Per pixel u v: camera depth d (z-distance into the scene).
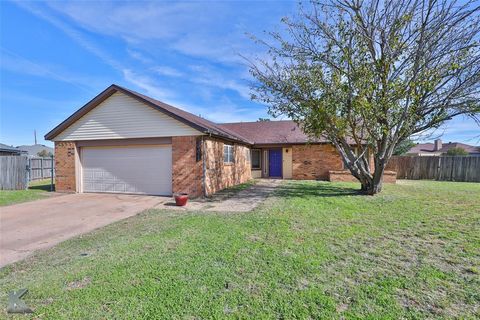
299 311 2.71
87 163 11.85
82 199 10.13
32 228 6.25
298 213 7.10
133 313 2.72
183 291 3.12
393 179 14.15
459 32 7.70
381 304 2.83
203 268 3.75
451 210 7.27
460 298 2.94
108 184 11.61
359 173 10.65
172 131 10.54
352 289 3.13
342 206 7.96
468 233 5.23
